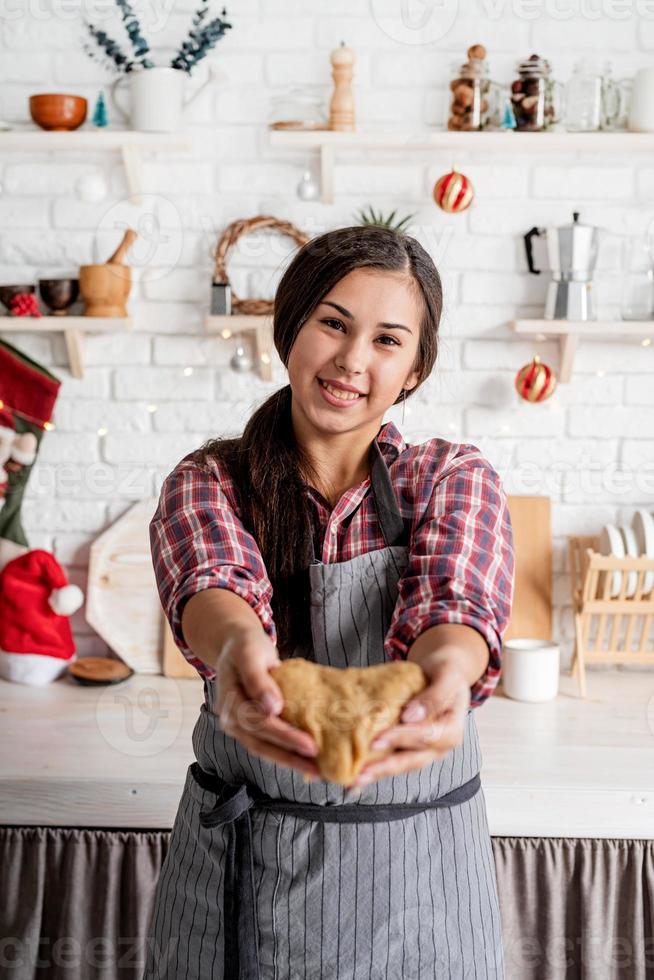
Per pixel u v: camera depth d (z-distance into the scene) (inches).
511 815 66.0
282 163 85.9
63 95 81.0
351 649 42.8
